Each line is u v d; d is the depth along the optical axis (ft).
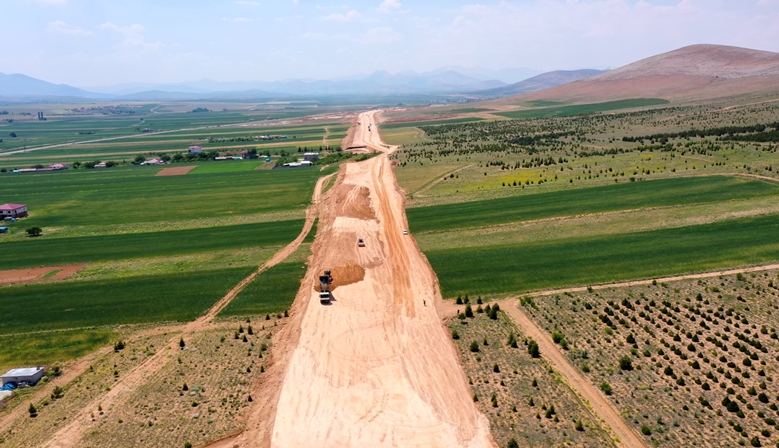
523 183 378.12
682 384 145.28
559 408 138.62
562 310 192.85
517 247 256.52
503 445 126.21
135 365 170.30
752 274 209.05
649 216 286.25
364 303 205.57
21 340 190.08
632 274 218.79
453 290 215.31
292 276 237.45
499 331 181.16
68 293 228.43
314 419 139.74
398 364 164.04
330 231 294.25
